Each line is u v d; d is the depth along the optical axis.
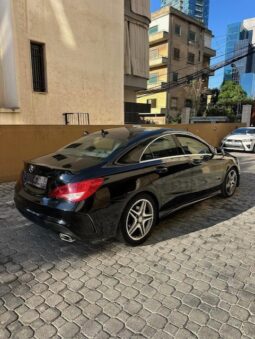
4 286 2.65
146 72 17.94
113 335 2.07
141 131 3.96
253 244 3.53
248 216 4.48
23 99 9.64
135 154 3.48
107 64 12.45
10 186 6.11
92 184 2.90
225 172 5.12
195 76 32.72
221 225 4.11
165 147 3.93
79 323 2.19
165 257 3.20
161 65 35.72
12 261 3.09
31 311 2.32
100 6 11.81
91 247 3.41
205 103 39.81
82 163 3.14
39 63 10.24
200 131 12.97
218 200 5.27
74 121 11.39
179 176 3.94
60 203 2.87
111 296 2.51
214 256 3.22
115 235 3.16
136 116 19.33
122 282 2.72
